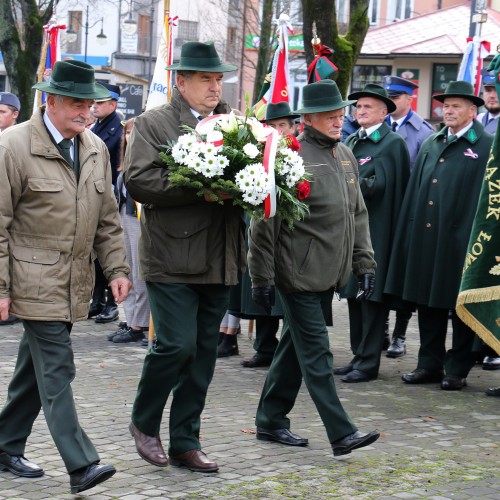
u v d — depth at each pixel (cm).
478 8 2100
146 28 4688
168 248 628
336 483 629
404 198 962
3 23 2030
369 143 986
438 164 945
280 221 686
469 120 941
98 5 4394
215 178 611
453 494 615
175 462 653
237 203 616
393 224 968
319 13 1385
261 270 682
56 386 591
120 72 3919
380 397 882
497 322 830
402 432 762
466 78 1359
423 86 3516
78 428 588
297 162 634
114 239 637
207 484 621
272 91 1159
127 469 646
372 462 677
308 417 800
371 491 615
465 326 914
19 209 600
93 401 823
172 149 611
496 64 832
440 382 951
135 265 1080
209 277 634
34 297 594
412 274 941
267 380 720
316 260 691
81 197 607
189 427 651
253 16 3703
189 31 4334
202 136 618
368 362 950
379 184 965
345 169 730
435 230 934
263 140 620
